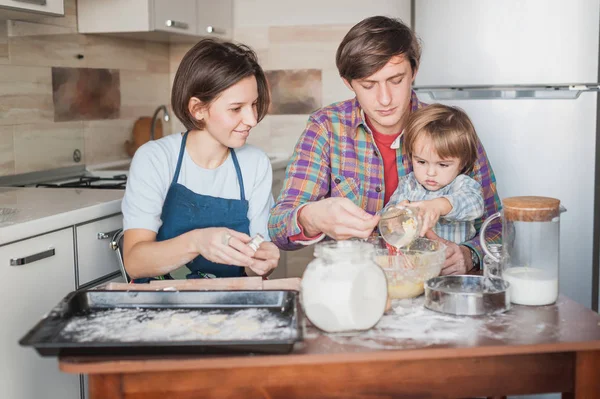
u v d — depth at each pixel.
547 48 2.80
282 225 1.59
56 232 1.90
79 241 2.01
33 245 1.81
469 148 1.72
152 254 1.53
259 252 1.54
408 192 1.82
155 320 1.17
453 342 1.09
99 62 3.20
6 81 2.57
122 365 1.02
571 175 2.83
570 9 2.77
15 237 1.73
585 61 2.78
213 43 1.67
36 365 1.82
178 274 1.76
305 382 1.07
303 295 1.15
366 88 1.66
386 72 1.61
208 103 1.66
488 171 1.89
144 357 1.04
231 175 1.84
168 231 1.80
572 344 1.08
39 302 1.84
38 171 2.78
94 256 2.08
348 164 1.85
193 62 1.65
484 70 2.85
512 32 2.81
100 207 2.08
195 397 1.06
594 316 1.22
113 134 3.34
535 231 1.30
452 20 2.86
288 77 3.79
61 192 2.34
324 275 1.13
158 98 3.79
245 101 1.66
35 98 2.75
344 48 1.65
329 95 3.76
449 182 1.75
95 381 1.05
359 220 1.38
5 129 2.58
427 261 1.32
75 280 1.99
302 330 1.08
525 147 2.84
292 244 1.61
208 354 1.04
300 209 1.53
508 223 1.32
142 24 3.00
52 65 2.85
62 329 1.12
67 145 2.97
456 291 1.33
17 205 2.05
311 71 3.77
